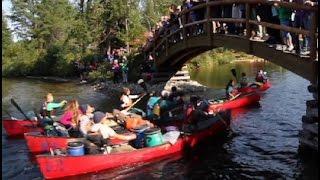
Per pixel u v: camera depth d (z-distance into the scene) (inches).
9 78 1691.7
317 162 433.7
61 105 576.1
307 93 858.8
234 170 427.8
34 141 485.7
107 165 434.3
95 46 1534.2
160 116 567.8
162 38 933.2
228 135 554.6
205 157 469.4
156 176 418.9
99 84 1126.4
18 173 434.6
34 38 2269.9
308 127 438.0
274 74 1282.0
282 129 573.9
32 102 901.2
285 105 740.7
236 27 585.3
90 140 454.6
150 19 1727.4
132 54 1184.8
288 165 432.5
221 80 1233.4
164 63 964.6
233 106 721.0
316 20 387.2
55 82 1344.7
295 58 436.1
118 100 870.4
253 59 2055.9
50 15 2193.7
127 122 503.5
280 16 448.1
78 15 1699.1
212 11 638.5
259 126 596.7
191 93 930.7
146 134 465.7
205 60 1786.4
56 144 478.0
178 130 500.7
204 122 531.2
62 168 413.4
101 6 1429.6
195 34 724.7
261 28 523.8
